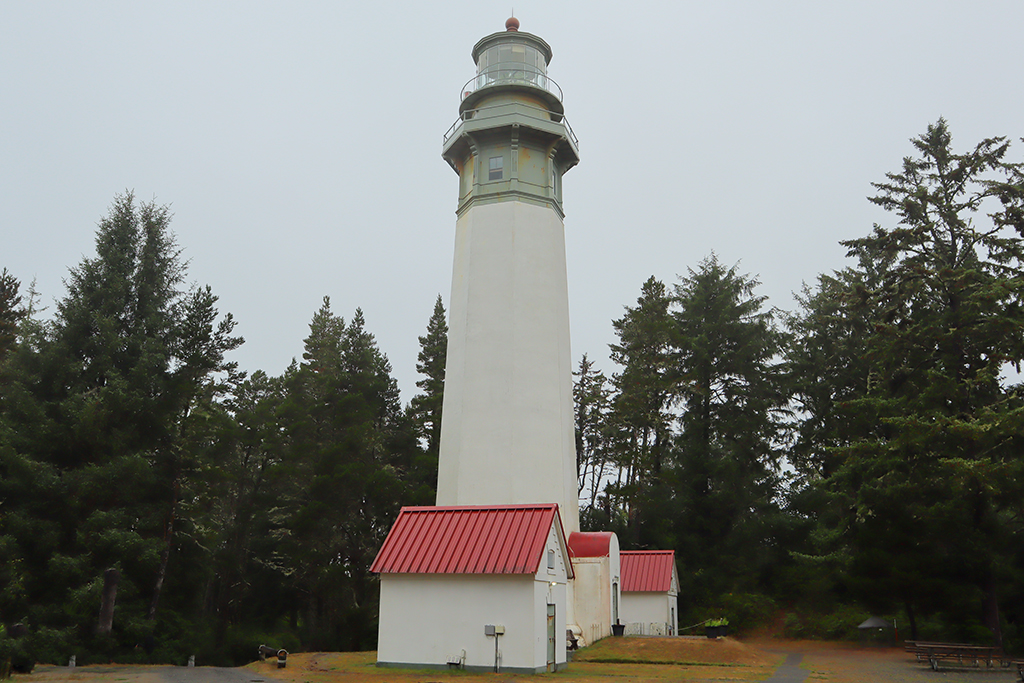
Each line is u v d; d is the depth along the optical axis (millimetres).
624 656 26672
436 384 57500
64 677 21844
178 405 38969
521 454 31469
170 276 41281
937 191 35781
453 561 21688
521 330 32969
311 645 44031
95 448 35031
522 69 37156
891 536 34625
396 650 21719
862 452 34250
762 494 51719
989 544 32250
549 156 36188
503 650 20719
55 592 32812
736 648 28000
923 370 34656
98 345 37438
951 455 31812
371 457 48406
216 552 49000
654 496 50719
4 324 46062
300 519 43219
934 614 36188
